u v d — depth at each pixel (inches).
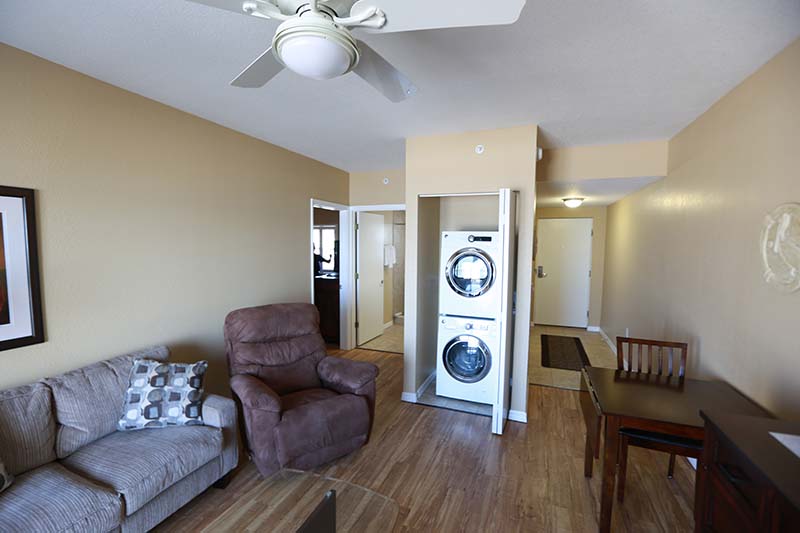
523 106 102.0
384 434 116.3
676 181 124.5
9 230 73.2
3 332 72.8
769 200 72.6
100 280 89.4
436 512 82.4
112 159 91.0
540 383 159.8
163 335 105.0
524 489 90.1
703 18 60.7
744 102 82.5
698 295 104.2
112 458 71.9
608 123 115.6
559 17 60.9
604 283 245.1
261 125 121.1
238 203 128.9
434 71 81.0
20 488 62.5
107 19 63.1
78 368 84.1
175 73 84.3
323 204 178.5
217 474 85.4
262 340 111.4
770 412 70.1
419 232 137.8
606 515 71.1
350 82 87.4
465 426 121.5
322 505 51.6
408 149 134.6
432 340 162.6
